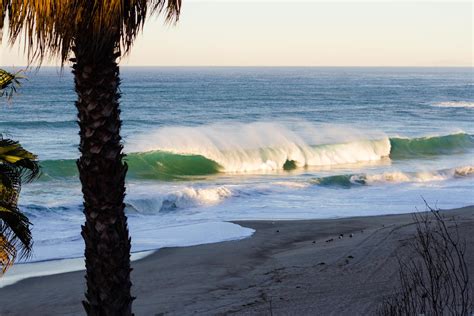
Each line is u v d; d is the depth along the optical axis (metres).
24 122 80.50
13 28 7.68
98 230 8.71
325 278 20.69
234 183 50.09
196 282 21.67
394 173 48.88
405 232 25.20
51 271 23.50
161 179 52.22
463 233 23.83
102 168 8.61
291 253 25.14
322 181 45.91
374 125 96.31
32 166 12.09
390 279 19.48
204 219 34.38
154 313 18.42
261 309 17.92
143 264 24.25
